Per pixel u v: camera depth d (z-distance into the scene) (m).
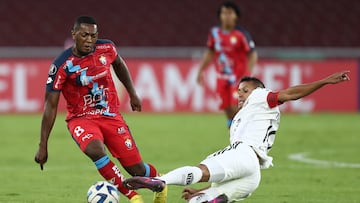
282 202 29.62
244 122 25.31
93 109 26.59
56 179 36.09
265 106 25.25
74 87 26.48
